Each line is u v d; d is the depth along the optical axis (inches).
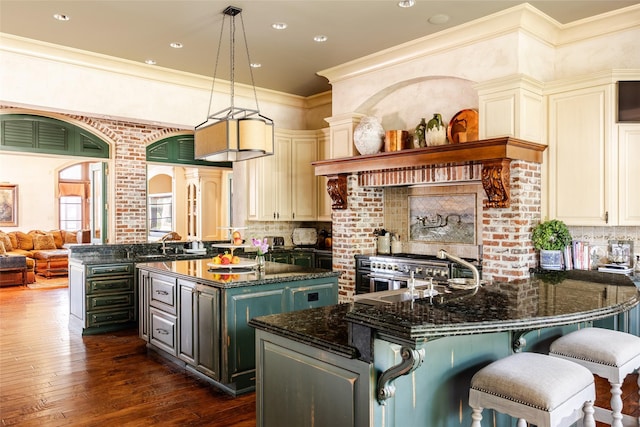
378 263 209.8
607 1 153.5
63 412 126.0
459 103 191.0
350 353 71.5
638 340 97.7
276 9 162.2
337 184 223.6
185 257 238.2
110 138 289.7
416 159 185.6
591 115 160.4
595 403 128.1
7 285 344.2
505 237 166.6
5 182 473.7
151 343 174.7
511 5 157.8
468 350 89.0
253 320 91.1
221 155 169.8
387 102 218.4
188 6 159.8
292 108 280.5
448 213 207.6
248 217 267.9
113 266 213.2
